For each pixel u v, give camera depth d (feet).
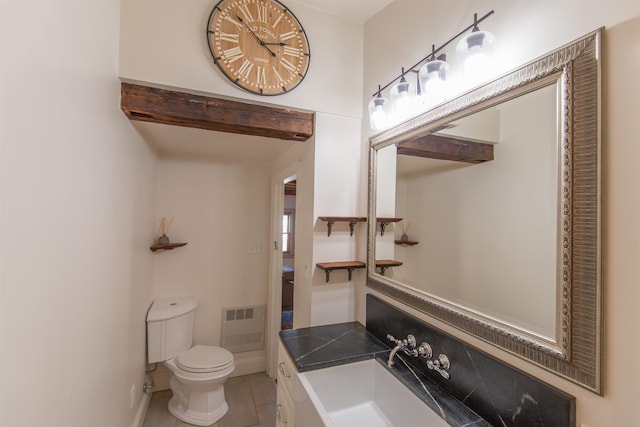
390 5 5.20
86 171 3.33
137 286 5.96
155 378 7.77
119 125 4.48
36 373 2.40
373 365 4.40
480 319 3.22
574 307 2.34
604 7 2.20
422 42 4.36
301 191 6.56
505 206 2.96
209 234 8.65
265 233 9.31
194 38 4.74
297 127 5.57
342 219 5.51
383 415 4.08
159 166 8.11
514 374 2.81
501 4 3.07
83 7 3.12
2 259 1.95
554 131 2.51
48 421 2.60
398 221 4.74
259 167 9.27
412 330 4.23
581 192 2.30
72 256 3.03
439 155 3.89
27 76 2.18
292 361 4.28
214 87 4.84
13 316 2.08
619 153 2.10
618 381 2.10
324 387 4.07
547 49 2.60
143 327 6.61
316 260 5.65
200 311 8.52
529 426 2.66
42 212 2.45
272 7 5.25
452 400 3.41
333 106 5.71
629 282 2.05
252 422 6.63
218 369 6.59
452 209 3.67
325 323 5.75
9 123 1.98
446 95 3.84
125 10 4.40
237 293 8.94
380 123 4.89
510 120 2.93
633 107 2.04
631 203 2.04
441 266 3.84
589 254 2.25
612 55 2.15
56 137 2.64
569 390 2.39
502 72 3.03
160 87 4.64
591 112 2.24
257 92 5.08
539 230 2.62
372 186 5.44
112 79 4.10
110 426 4.38
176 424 6.52
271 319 8.75
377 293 5.26
